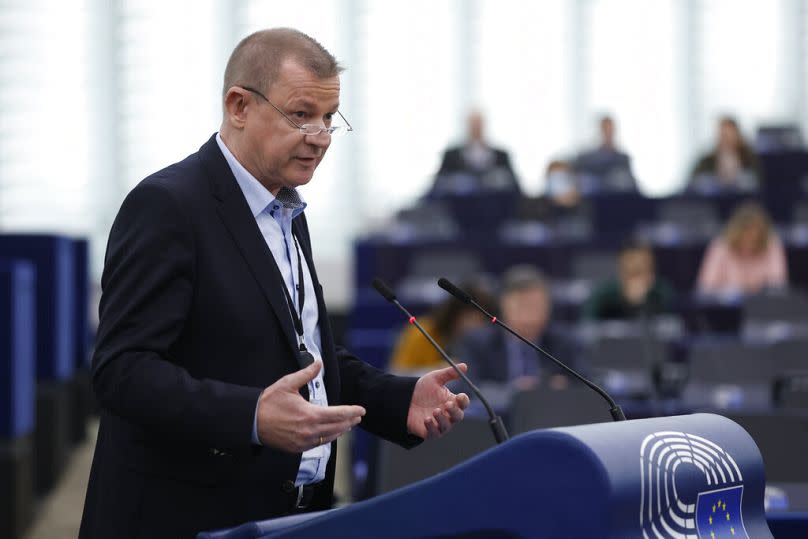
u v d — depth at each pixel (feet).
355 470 42.88
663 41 122.11
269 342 18.54
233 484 18.20
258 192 19.22
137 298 17.62
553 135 121.39
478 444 33.96
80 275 76.48
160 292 17.83
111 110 115.44
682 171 121.19
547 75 121.70
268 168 18.98
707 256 86.38
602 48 121.90
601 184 101.04
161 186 18.31
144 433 18.33
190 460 18.11
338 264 116.98
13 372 52.11
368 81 120.78
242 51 19.15
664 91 121.90
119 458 18.57
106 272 18.31
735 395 53.06
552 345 56.18
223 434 16.40
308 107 18.76
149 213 18.11
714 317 78.28
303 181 19.12
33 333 59.41
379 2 120.88
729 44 122.52
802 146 107.76
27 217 113.60
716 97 122.11
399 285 87.76
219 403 16.56
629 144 121.39
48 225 113.80
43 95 114.32
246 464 18.22
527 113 121.39
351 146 120.16
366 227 105.50
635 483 13.39
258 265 18.70
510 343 53.83
